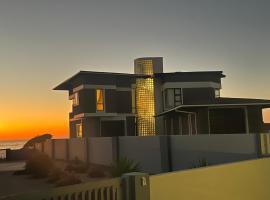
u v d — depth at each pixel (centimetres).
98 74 3388
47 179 1948
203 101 2708
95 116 3350
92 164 2548
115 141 2206
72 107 3622
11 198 326
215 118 2559
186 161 1608
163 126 3528
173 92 3581
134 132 3600
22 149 3994
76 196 380
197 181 517
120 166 1577
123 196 422
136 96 3716
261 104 2527
